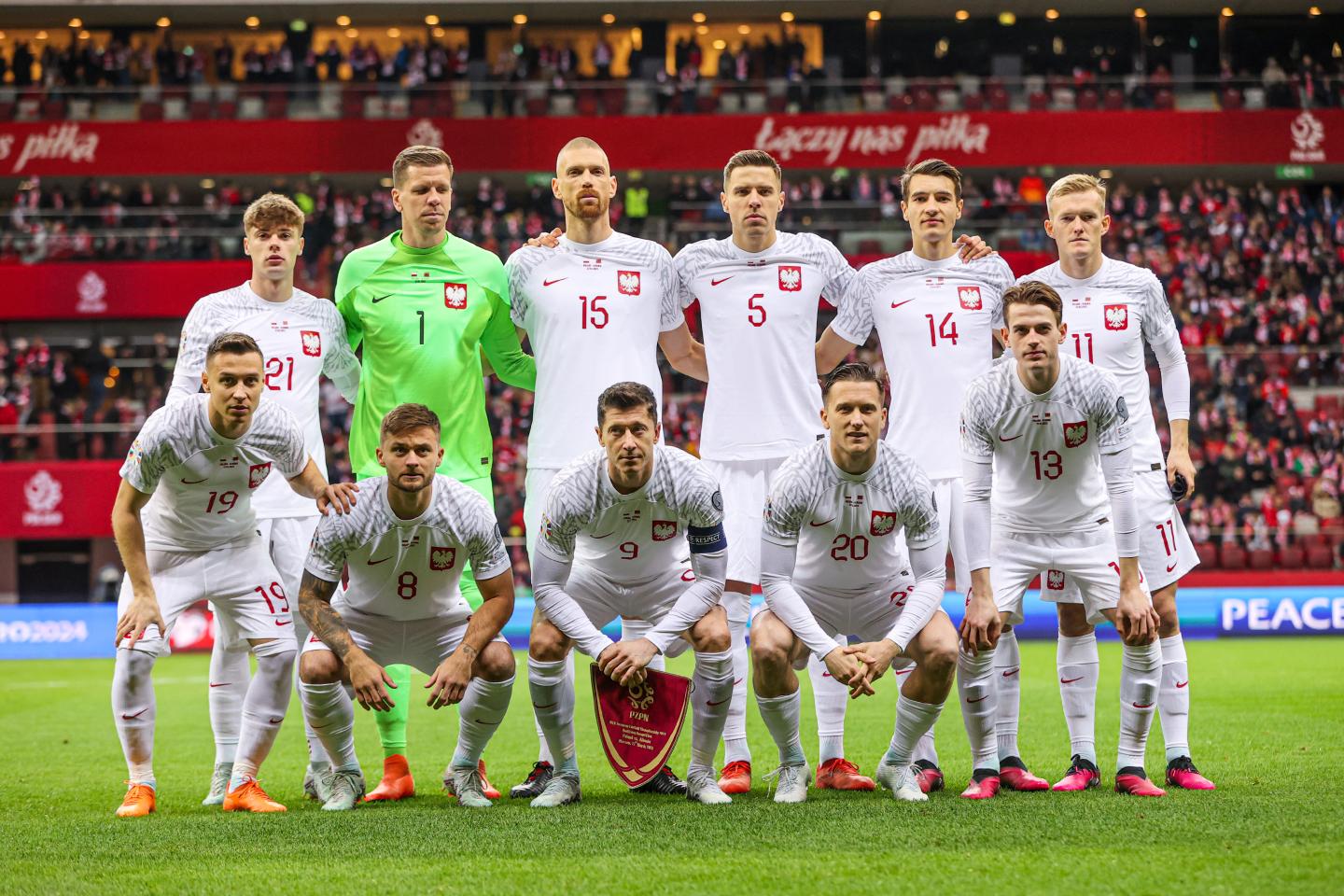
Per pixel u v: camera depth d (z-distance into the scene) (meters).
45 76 30.78
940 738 8.82
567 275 7.10
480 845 5.05
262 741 6.24
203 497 6.17
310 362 7.11
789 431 7.08
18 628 21.41
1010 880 4.34
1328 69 31.53
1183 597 21.12
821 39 32.53
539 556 6.08
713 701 6.05
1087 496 6.28
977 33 32.47
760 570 6.07
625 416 5.62
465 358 7.11
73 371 26.52
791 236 7.32
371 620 6.14
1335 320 27.05
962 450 6.21
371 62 30.66
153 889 4.39
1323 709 10.39
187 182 30.36
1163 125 29.52
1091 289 6.92
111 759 8.60
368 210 29.28
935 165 7.11
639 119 29.47
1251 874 4.36
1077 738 6.50
